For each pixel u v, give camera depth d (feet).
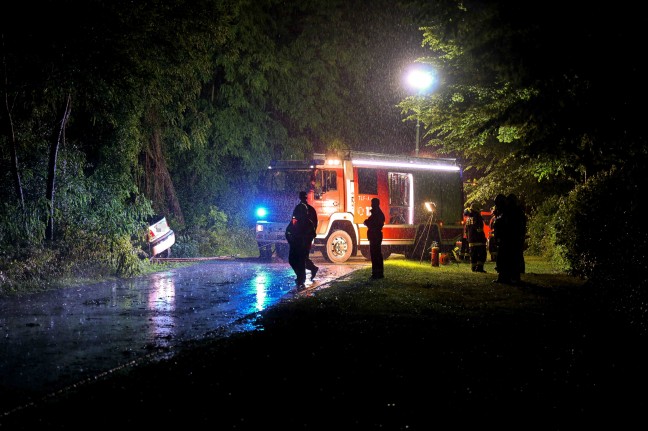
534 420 16.99
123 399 18.26
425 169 76.69
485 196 82.58
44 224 49.34
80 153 58.59
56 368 21.84
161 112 69.87
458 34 32.94
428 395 18.90
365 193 70.49
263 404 17.90
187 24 52.49
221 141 90.48
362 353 23.86
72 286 45.42
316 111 102.47
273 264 66.74
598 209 41.47
